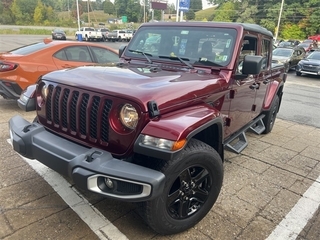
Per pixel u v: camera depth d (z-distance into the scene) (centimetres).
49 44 661
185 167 242
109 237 261
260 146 514
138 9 9781
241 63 347
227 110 342
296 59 1936
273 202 333
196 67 335
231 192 349
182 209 262
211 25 352
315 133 622
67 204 304
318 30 6391
